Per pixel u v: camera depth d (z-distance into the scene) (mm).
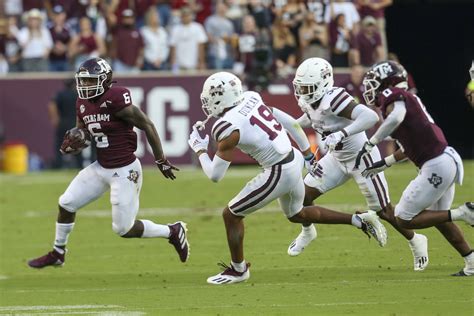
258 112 24344
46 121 52844
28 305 23094
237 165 51625
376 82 24422
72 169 52906
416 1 61219
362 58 50719
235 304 22297
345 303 21922
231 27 53406
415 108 23703
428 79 62438
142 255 30578
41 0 55312
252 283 24938
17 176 51094
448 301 21703
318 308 21484
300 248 26609
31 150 53062
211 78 24281
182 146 51688
